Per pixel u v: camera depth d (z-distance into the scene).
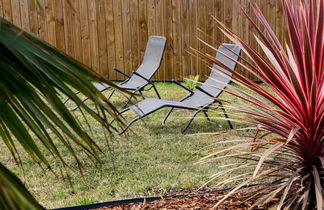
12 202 0.80
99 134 6.03
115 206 3.22
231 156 2.78
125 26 10.27
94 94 1.22
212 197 3.25
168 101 6.30
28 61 1.10
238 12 10.06
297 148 2.81
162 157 5.03
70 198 3.88
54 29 10.20
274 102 2.70
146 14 10.22
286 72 2.75
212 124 6.65
